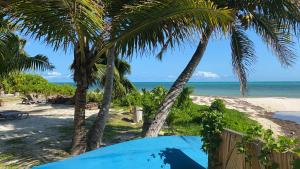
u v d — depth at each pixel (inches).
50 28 297.9
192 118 689.6
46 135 555.8
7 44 512.7
